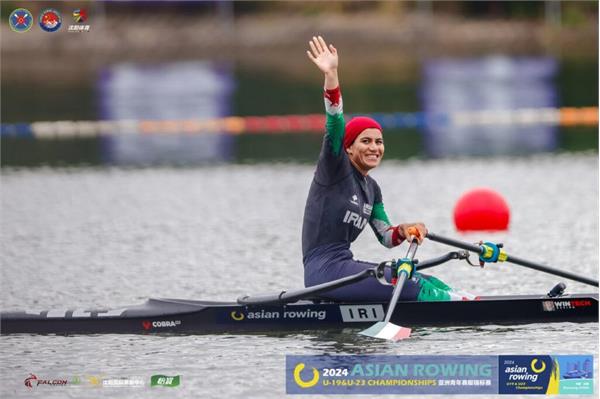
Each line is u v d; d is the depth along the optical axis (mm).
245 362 31500
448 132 95625
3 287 42219
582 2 184750
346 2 189875
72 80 148375
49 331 35375
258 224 55156
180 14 188750
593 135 89750
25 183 71688
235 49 182250
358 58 171125
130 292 41000
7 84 145000
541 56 162750
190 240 51344
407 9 188625
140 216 58406
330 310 35188
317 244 35625
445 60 163375
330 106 33969
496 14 186750
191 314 35312
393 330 33000
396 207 59188
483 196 52281
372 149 35312
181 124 105312
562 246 47750
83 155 85750
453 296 35500
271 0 190250
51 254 48781
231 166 77625
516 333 34062
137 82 144875
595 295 35812
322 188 35375
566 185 65125
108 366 31422
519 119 102625
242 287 41375
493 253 35656
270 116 109875
